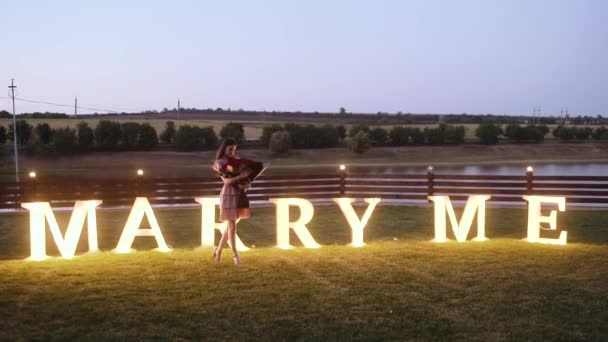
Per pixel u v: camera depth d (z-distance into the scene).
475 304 6.06
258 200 16.77
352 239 9.62
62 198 15.90
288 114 155.25
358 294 6.38
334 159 71.12
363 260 8.05
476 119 157.12
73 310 5.76
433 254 8.48
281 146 71.56
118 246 8.48
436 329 5.36
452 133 83.81
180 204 16.47
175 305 5.94
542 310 5.89
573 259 8.21
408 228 11.80
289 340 5.07
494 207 15.53
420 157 74.44
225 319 5.56
